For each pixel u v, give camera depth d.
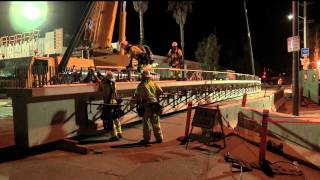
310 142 6.92
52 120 7.45
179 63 16.97
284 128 7.66
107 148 7.67
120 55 13.92
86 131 8.45
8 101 15.36
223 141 8.07
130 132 9.66
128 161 6.63
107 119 8.30
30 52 15.59
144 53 12.08
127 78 11.67
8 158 6.73
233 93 20.55
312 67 28.31
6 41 17.28
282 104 23.28
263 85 52.69
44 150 7.53
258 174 6.02
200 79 19.11
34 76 7.90
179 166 6.32
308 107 20.95
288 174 6.08
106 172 5.90
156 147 7.86
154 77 14.26
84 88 7.87
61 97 7.70
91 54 13.75
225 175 5.84
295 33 11.75
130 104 10.59
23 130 6.94
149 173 5.88
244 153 7.47
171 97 13.28
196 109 8.33
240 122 9.60
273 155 7.58
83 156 7.00
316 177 6.16
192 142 8.38
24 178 5.49
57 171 5.92
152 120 8.26
